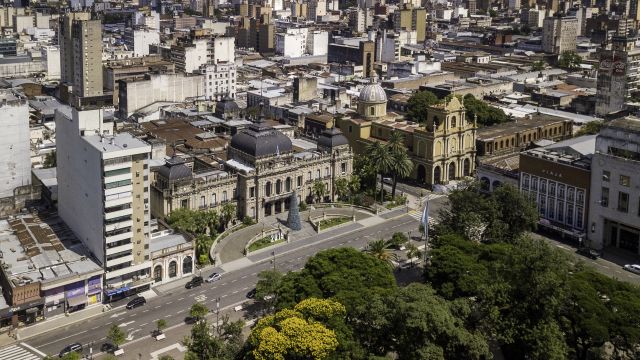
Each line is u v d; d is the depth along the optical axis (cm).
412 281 19750
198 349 14675
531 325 14775
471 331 14862
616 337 14675
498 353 15825
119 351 16225
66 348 16188
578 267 16862
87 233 19512
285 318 14300
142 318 17825
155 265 19562
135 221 18812
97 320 17762
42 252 19338
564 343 14350
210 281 19788
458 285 16300
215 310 18125
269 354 13300
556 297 14712
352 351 13725
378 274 16725
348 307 14838
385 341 14262
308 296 15738
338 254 17212
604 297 15975
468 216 19888
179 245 19925
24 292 17300
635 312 14750
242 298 18838
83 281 18175
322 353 13362
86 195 19212
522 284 15100
